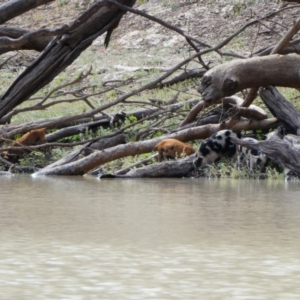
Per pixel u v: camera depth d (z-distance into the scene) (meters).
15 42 21.34
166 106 29.95
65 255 7.61
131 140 27.14
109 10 22.70
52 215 11.29
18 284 6.24
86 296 5.80
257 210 12.33
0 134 26.12
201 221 10.61
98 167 25.62
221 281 6.39
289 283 6.32
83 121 30.16
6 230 9.52
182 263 7.21
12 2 21.47
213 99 22.92
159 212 11.90
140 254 7.69
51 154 28.05
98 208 12.51
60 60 23.11
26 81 23.36
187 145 24.80
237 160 23.92
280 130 24.09
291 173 22.12
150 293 5.91
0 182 20.22
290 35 24.58
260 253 7.81
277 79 23.30
